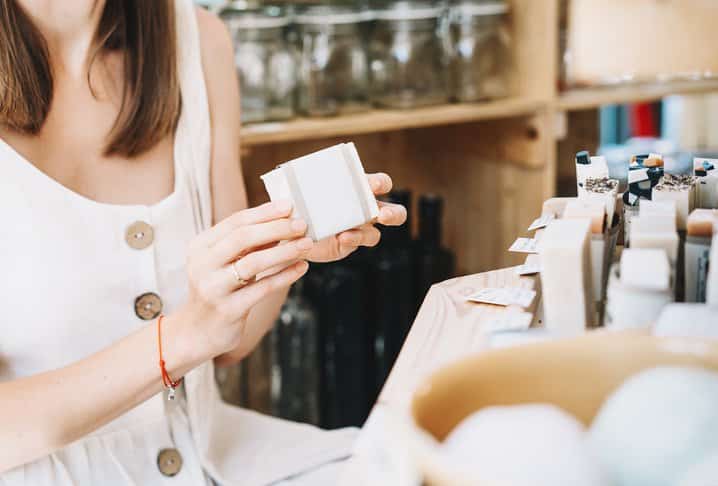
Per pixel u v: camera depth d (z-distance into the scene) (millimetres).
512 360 491
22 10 956
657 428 412
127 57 1041
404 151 1926
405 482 438
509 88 1702
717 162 706
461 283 767
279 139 1465
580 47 1769
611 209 688
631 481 411
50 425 872
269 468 1055
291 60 1539
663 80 1810
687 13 1766
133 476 981
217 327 874
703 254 593
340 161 772
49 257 943
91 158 1028
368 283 1695
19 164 940
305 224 765
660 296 556
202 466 1036
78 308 962
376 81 1634
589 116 1971
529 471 390
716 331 512
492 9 1636
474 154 1819
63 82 1008
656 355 480
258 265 786
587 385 491
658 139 2340
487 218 1804
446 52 1657
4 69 927
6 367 959
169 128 1066
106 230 990
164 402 1042
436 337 647
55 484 917
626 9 1777
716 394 419
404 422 438
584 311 591
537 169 1679
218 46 1179
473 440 417
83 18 994
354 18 1568
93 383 881
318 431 1155
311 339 1670
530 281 749
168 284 1045
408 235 1715
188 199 1076
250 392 1677
